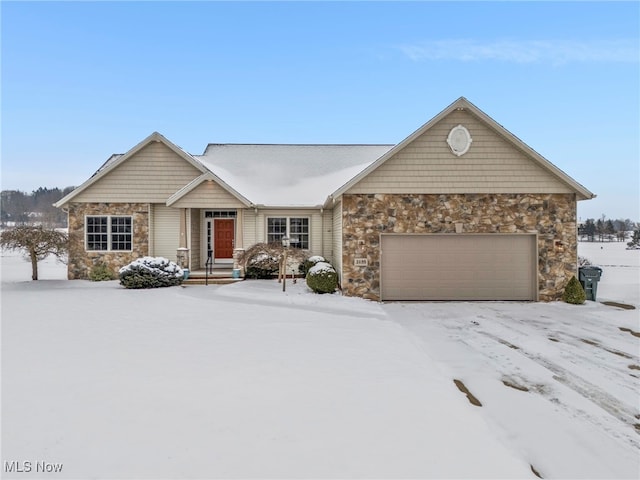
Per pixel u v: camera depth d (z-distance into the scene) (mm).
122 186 16609
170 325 8602
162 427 4000
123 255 16562
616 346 7488
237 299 11969
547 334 8391
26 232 15906
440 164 12539
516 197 12516
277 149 20875
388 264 12656
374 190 12602
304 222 17031
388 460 3471
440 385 5301
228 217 17578
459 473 3305
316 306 11133
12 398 4680
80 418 4176
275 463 3391
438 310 11117
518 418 4461
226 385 5133
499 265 12562
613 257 33750
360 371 5758
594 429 4238
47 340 7305
